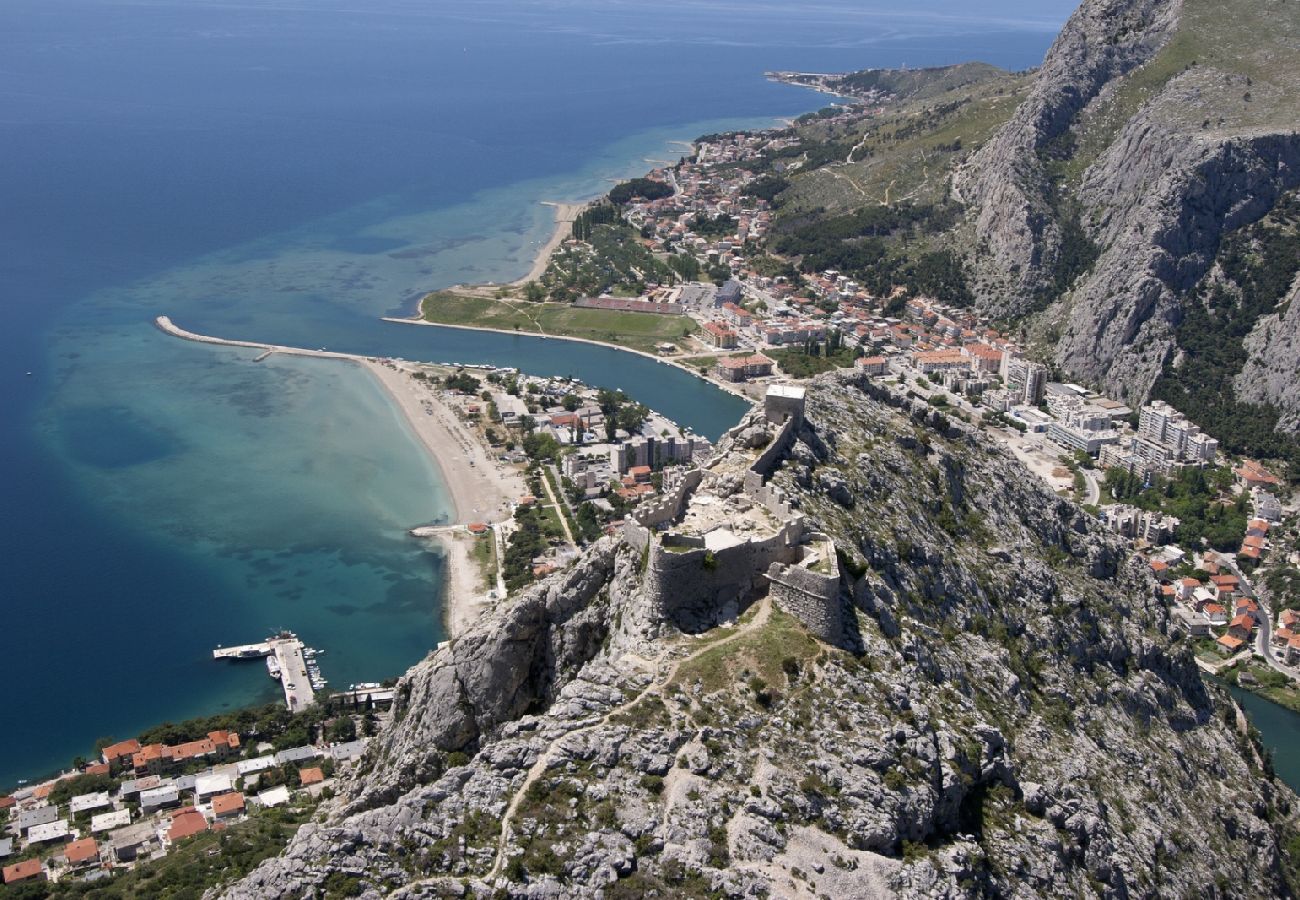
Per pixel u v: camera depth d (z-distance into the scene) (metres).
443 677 147.50
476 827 106.69
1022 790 131.88
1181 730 191.38
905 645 134.75
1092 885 130.75
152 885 186.62
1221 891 155.62
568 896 99.44
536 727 116.75
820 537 135.75
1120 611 199.38
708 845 101.88
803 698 116.38
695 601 128.38
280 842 195.75
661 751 109.81
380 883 104.81
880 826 105.19
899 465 181.25
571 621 143.62
